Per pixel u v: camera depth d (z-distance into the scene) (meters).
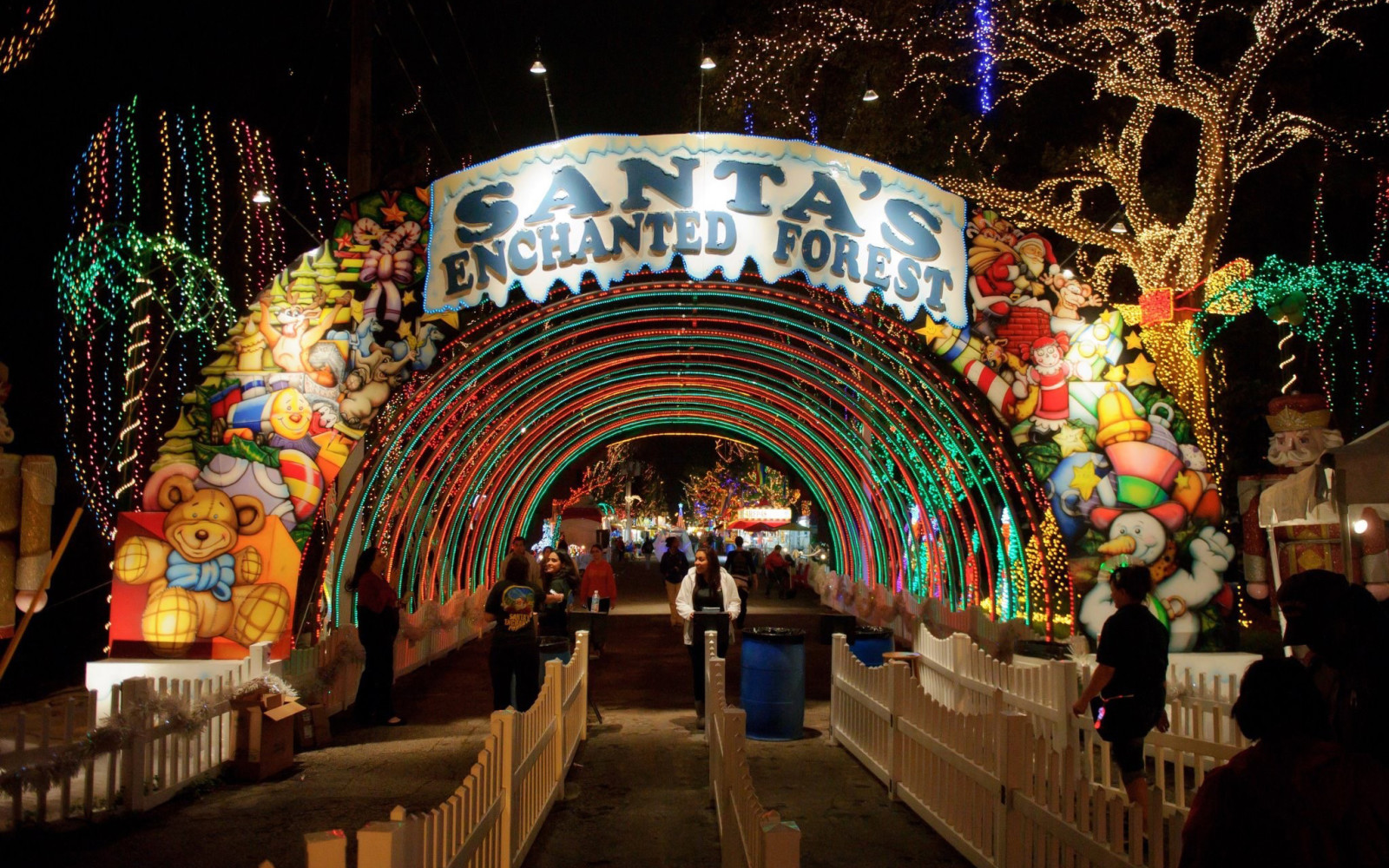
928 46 19.64
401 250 11.98
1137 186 16.23
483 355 14.47
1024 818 5.81
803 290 13.77
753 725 10.80
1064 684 8.07
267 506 11.28
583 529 40.06
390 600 11.85
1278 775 3.17
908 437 18.30
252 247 18.56
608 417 27.67
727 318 17.27
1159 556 11.92
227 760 8.87
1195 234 15.66
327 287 11.87
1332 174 19.20
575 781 9.03
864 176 12.37
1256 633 15.20
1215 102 15.70
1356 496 7.89
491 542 24.88
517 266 12.04
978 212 12.48
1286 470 11.46
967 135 20.78
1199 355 14.83
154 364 15.95
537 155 12.17
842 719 10.46
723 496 65.62
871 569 25.70
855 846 7.05
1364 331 20.91
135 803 7.57
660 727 11.62
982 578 18.66
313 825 7.50
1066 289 12.39
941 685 11.14
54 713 11.01
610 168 12.18
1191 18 17.22
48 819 7.30
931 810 7.49
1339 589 4.52
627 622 24.31
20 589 9.24
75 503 15.17
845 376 18.55
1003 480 14.88
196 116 16.70
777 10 20.22
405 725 11.64
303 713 10.30
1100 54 16.89
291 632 11.05
